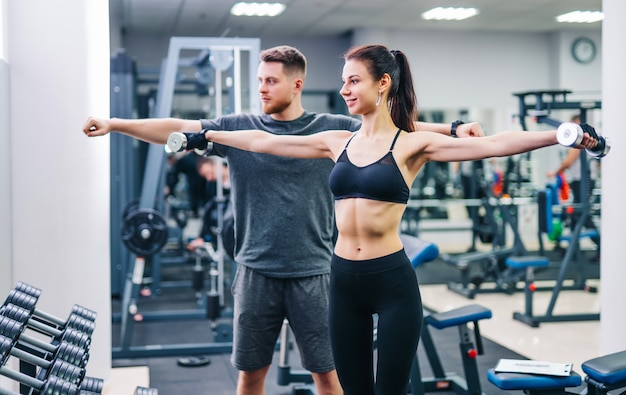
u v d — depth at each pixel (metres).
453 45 10.62
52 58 3.53
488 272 7.12
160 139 2.60
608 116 3.87
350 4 8.46
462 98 10.70
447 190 10.18
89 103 3.62
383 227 2.16
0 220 3.30
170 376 4.25
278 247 2.69
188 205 8.71
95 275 3.71
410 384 3.89
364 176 2.15
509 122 10.80
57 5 3.54
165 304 6.47
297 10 8.77
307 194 2.69
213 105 9.48
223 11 8.77
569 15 9.34
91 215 3.67
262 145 2.36
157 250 4.88
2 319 2.12
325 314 2.73
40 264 3.56
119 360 4.61
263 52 2.71
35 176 3.54
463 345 3.52
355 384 2.29
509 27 10.28
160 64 10.49
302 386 3.91
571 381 2.58
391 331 2.17
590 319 5.60
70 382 1.97
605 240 3.93
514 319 5.65
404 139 2.16
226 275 8.00
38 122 3.53
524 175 9.48
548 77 10.88
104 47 3.72
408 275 2.19
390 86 2.18
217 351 4.77
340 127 2.79
